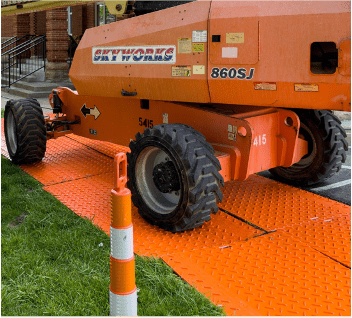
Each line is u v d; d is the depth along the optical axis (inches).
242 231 179.6
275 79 159.5
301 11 152.3
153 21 189.8
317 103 155.8
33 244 164.4
